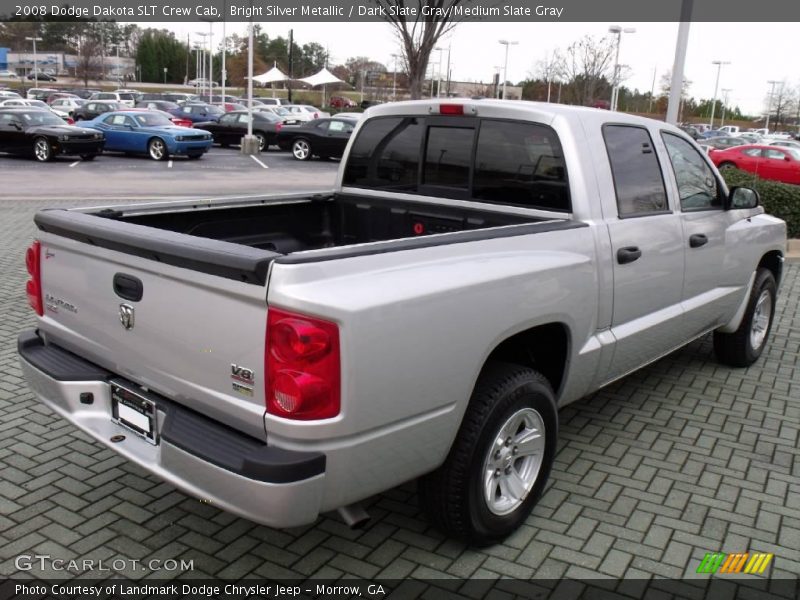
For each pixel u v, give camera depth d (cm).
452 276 298
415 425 288
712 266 508
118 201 1491
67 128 2339
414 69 1625
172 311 287
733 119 11138
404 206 468
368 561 334
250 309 261
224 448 268
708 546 354
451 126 441
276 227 478
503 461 338
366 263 273
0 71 9700
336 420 259
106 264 315
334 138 2775
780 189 1109
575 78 4538
